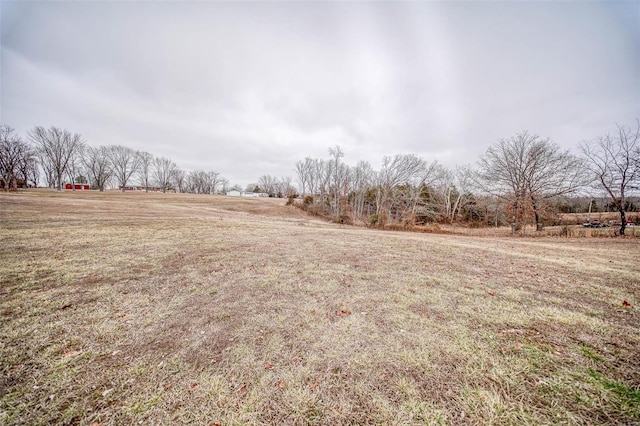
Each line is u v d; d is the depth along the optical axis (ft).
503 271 17.95
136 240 25.00
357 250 24.22
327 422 5.47
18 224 30.50
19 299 11.34
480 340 8.58
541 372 6.97
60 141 144.77
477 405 5.88
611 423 5.40
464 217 92.32
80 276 14.47
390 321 9.91
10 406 5.71
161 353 7.67
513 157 61.26
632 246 33.32
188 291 12.75
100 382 6.48
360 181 107.86
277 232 36.27
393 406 5.85
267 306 11.15
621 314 10.81
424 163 91.56
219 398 6.05
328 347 8.07
